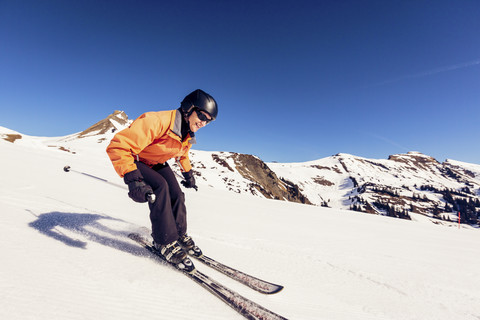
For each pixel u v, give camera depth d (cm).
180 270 167
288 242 357
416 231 803
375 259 339
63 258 144
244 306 139
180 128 183
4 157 628
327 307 173
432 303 215
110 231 222
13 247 141
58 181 470
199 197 773
